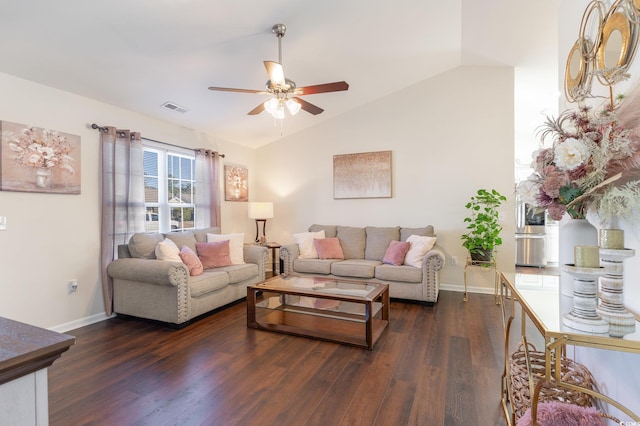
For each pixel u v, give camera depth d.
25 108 2.72
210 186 4.59
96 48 2.57
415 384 2.01
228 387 1.99
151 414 1.73
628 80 1.31
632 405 1.24
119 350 2.52
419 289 3.67
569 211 1.38
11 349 0.58
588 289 1.20
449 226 4.38
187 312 3.02
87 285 3.16
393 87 4.51
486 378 2.08
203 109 3.95
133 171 3.47
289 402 1.83
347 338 2.68
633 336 1.14
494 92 4.15
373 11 2.83
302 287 3.06
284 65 3.48
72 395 1.90
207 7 2.36
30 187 2.74
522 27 3.16
